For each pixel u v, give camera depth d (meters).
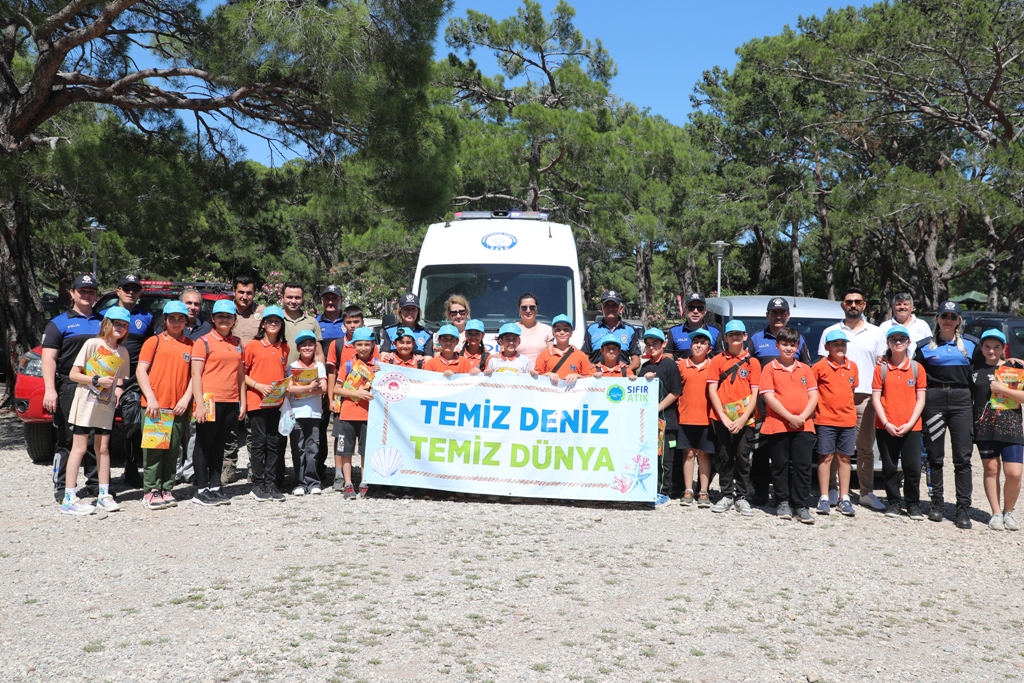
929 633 5.16
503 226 10.82
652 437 8.16
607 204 32.72
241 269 40.38
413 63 13.37
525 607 5.32
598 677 4.33
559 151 29.44
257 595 5.41
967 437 7.73
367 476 8.30
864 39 27.16
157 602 5.25
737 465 8.05
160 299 11.48
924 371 7.93
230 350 7.82
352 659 4.46
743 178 38.91
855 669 4.54
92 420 7.36
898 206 26.17
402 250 29.47
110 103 13.52
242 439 11.06
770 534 7.28
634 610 5.33
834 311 10.37
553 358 8.52
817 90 37.44
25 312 13.79
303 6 12.15
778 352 8.41
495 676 4.31
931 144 32.19
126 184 12.46
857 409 8.59
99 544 6.47
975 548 7.08
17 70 16.55
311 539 6.70
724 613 5.34
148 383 7.47
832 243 38.06
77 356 7.48
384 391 8.34
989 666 4.67
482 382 8.30
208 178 15.96
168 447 7.52
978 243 39.06
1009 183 24.61
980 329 19.52
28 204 12.60
